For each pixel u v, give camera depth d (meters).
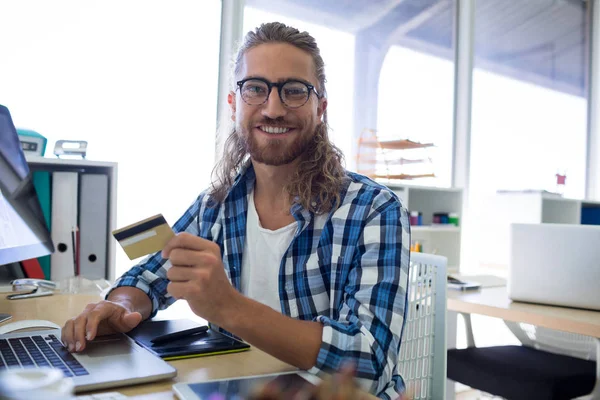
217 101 2.54
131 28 2.28
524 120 3.93
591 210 3.61
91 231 1.62
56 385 0.37
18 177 1.28
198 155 2.46
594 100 4.52
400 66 3.24
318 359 0.74
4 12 1.97
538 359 1.80
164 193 2.35
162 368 0.70
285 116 1.07
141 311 1.05
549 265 1.62
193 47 2.47
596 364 1.64
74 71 2.12
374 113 3.11
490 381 1.67
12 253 1.12
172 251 0.71
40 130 2.05
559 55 4.23
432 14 3.39
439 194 3.07
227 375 0.73
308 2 2.88
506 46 3.82
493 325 2.89
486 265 3.36
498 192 3.37
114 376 0.66
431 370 1.33
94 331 0.82
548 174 4.10
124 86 2.25
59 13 2.09
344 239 1.01
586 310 1.58
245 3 2.66
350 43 3.02
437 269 1.34
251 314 0.74
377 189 1.05
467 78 3.47
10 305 1.20
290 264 1.05
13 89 1.99
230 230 1.16
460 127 3.49
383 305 0.85
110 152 2.21
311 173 1.08
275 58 1.07
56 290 1.42
